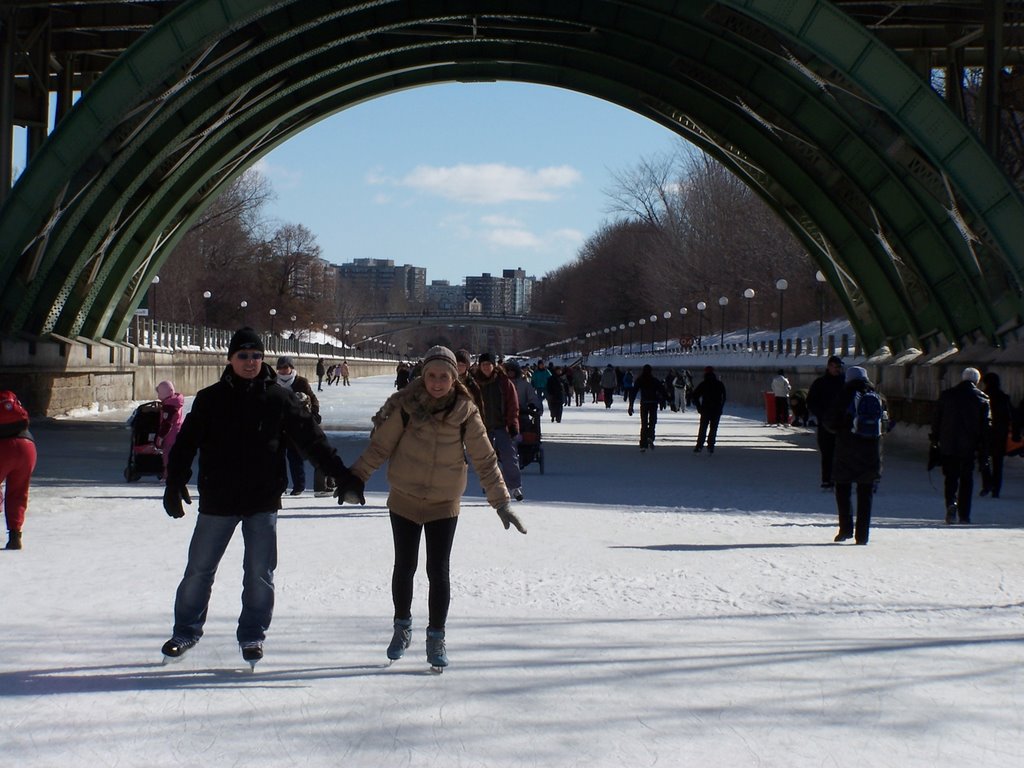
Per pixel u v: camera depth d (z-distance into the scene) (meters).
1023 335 30.92
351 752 5.76
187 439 7.23
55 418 39.34
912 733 6.17
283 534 14.04
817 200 41.44
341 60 39.97
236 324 129.12
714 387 29.88
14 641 8.14
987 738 6.09
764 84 36.47
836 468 13.78
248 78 36.88
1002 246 26.52
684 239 117.69
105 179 33.62
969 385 16.39
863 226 40.09
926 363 35.84
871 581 11.02
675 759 5.68
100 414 43.09
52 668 7.41
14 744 5.85
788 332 92.06
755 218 107.06
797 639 8.43
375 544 13.20
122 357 47.72
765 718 6.42
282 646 8.09
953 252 33.38
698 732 6.14
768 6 26.30
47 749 5.78
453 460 7.45
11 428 12.34
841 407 13.70
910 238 36.31
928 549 13.33
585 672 7.41
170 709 6.51
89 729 6.11
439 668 7.39
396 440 7.47
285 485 7.45
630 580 10.92
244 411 7.24
